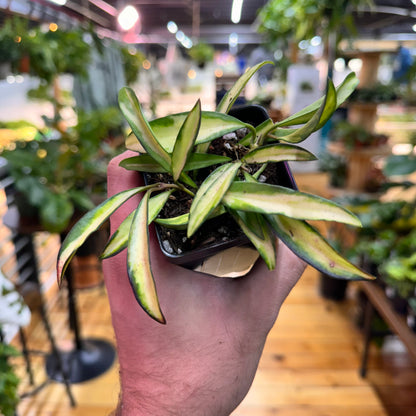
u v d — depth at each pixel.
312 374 1.85
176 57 4.60
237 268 0.46
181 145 0.38
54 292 2.39
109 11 2.60
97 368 1.87
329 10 2.26
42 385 1.65
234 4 3.55
